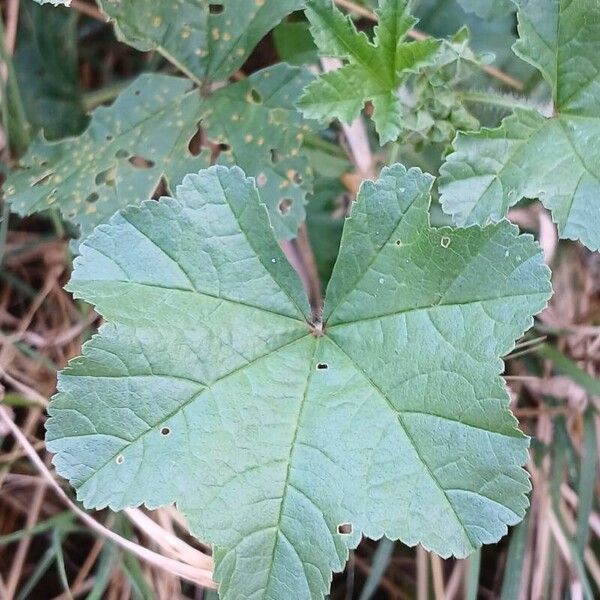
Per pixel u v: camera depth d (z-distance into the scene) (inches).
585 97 6.1
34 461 7.0
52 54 8.2
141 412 5.5
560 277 8.1
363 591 7.1
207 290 5.6
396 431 5.5
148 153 6.8
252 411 5.6
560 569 7.5
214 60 6.8
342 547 5.4
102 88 8.5
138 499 5.4
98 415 5.4
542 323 8.0
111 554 7.1
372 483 5.5
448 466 5.4
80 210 6.7
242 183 5.7
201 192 5.7
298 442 5.6
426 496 5.4
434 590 7.5
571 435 7.8
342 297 5.8
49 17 8.1
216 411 5.5
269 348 5.7
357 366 5.7
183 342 5.5
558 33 6.0
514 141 6.1
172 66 8.2
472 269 5.4
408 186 5.5
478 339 5.4
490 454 5.4
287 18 7.4
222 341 5.6
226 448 5.5
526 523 7.4
